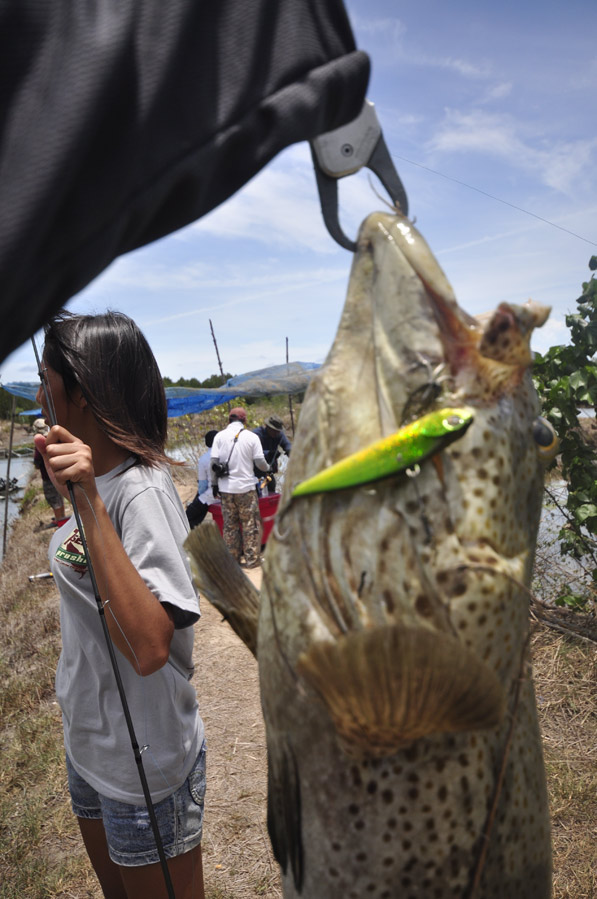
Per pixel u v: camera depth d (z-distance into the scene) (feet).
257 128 2.18
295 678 2.83
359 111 2.58
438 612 2.67
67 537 5.85
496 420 2.87
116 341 5.66
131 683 5.54
